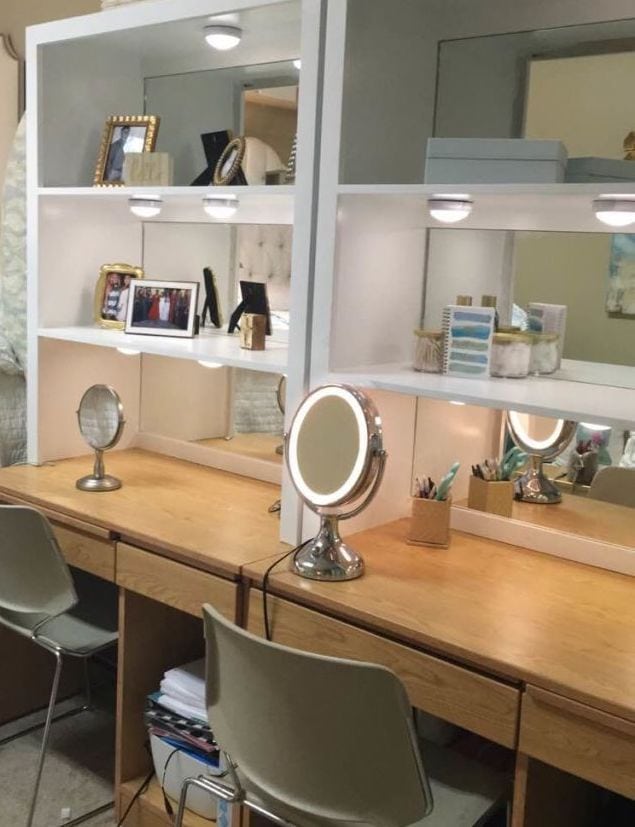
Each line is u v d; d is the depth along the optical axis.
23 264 2.96
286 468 2.04
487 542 2.15
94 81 2.65
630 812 1.98
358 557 1.94
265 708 1.53
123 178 2.53
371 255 2.10
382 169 2.08
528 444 2.14
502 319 2.19
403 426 2.23
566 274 2.09
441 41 2.17
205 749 2.11
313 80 1.97
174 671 2.24
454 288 2.24
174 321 2.59
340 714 1.45
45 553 2.11
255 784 1.63
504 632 1.66
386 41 2.03
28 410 2.70
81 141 2.65
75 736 2.70
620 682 1.48
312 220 2.02
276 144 2.54
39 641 2.24
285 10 2.11
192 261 2.76
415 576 1.92
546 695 1.49
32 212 2.59
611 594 1.88
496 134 2.13
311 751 1.51
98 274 2.76
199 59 2.65
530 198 1.81
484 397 1.85
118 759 2.29
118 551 2.19
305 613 1.82
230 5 2.12
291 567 1.92
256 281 2.63
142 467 2.73
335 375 2.04
